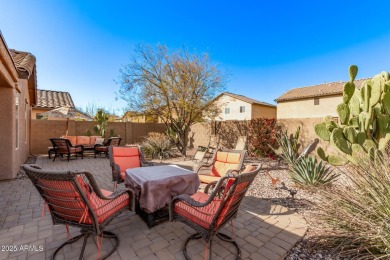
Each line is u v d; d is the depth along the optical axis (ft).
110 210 7.77
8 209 11.74
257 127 33.47
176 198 8.18
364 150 13.44
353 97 16.07
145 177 10.41
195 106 31.19
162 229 9.73
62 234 9.07
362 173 9.16
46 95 52.21
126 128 45.29
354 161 13.30
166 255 7.78
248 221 10.66
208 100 31.73
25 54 21.22
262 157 31.65
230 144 38.70
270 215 11.38
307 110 58.08
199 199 9.64
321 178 15.40
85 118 52.70
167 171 11.91
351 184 9.64
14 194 14.24
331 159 15.67
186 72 29.71
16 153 19.80
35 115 47.52
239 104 75.77
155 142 33.22
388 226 6.80
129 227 9.89
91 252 7.86
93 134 40.86
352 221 7.64
